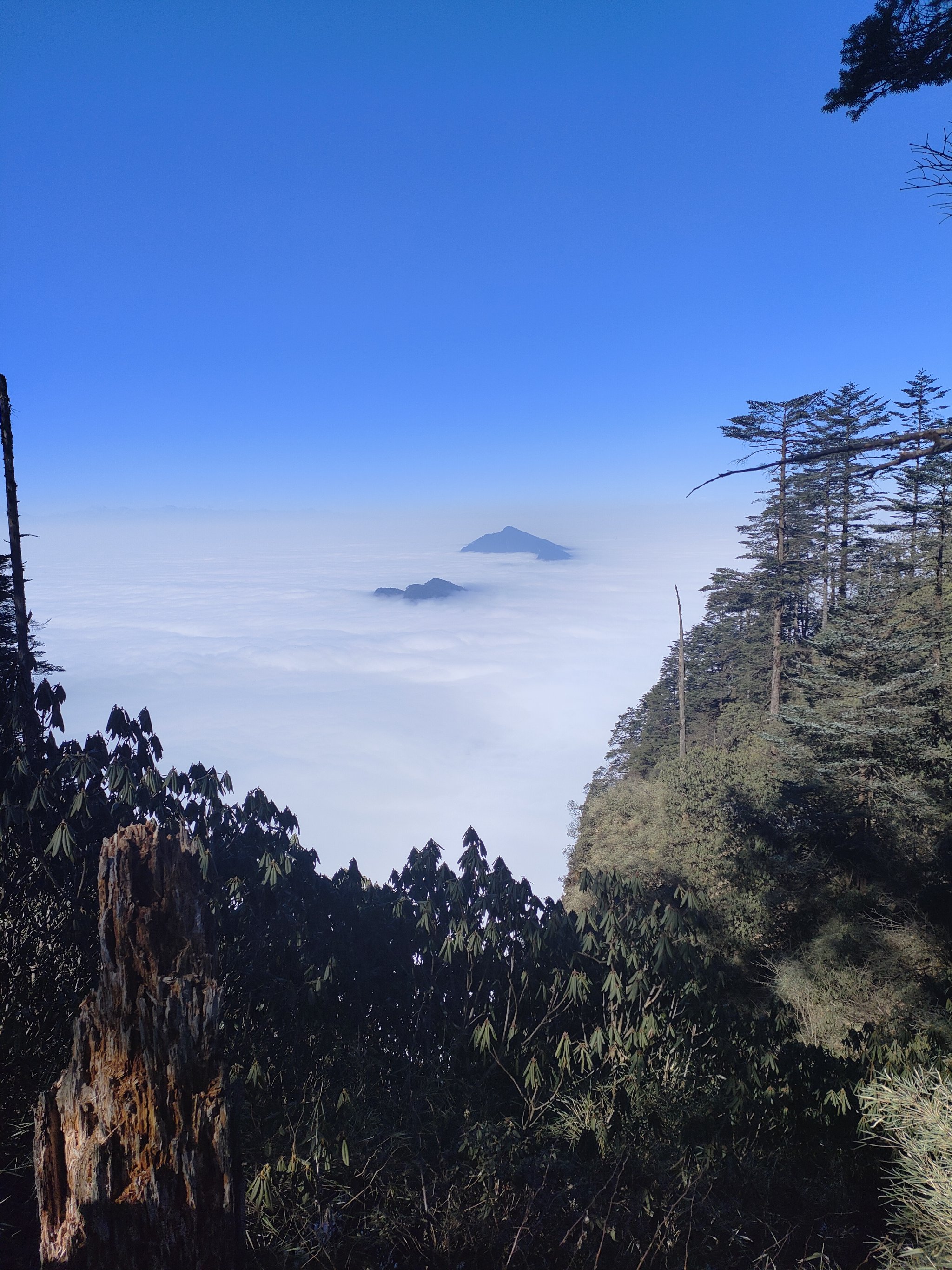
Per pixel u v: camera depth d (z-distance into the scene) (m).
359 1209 4.27
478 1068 6.18
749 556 33.03
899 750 16.59
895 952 13.04
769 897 16.03
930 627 17.92
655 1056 6.19
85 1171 2.38
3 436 10.38
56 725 7.64
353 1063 6.02
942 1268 3.62
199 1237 2.40
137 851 2.78
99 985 2.63
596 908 8.24
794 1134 5.38
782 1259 4.13
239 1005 6.06
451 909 7.47
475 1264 3.90
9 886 5.96
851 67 4.78
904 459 3.06
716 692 42.09
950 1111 4.26
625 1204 4.16
